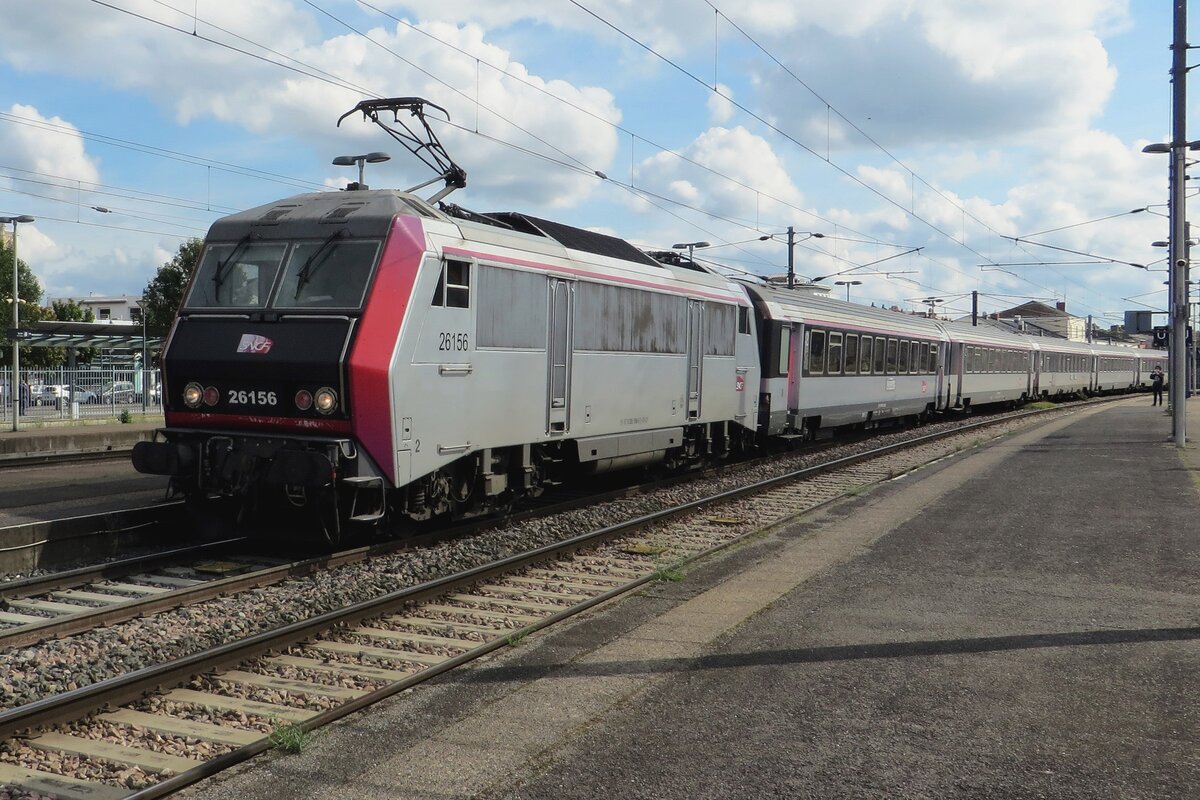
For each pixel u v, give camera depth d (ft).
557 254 44.01
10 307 146.61
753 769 17.25
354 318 34.22
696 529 43.04
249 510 37.78
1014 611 27.81
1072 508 46.39
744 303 64.34
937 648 24.27
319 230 36.50
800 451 80.28
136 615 27.84
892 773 17.07
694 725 19.30
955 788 16.48
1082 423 107.14
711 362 59.16
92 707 20.16
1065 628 25.99
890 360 97.25
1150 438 85.35
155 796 16.14
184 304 37.58
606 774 17.06
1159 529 40.60
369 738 18.72
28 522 40.98
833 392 83.61
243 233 37.88
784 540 39.40
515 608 29.43
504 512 44.06
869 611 27.86
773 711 20.06
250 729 19.54
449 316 37.06
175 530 39.88
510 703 20.57
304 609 28.55
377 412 34.14
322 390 34.04
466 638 26.22
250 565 34.99
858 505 48.47
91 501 48.19
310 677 22.82
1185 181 77.66
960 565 34.14
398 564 34.22
